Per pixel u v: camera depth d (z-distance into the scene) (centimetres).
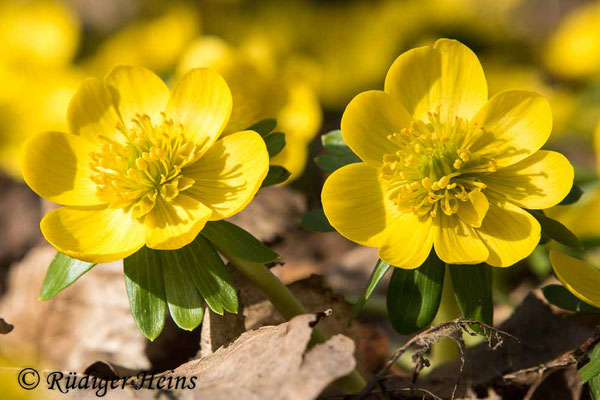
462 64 21
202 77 21
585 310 21
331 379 19
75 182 21
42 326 26
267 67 27
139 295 20
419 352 20
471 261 20
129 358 25
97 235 21
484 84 21
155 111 22
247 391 19
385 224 21
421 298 20
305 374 19
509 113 21
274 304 21
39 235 31
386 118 21
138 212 21
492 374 22
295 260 31
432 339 20
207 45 27
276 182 21
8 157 30
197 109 21
